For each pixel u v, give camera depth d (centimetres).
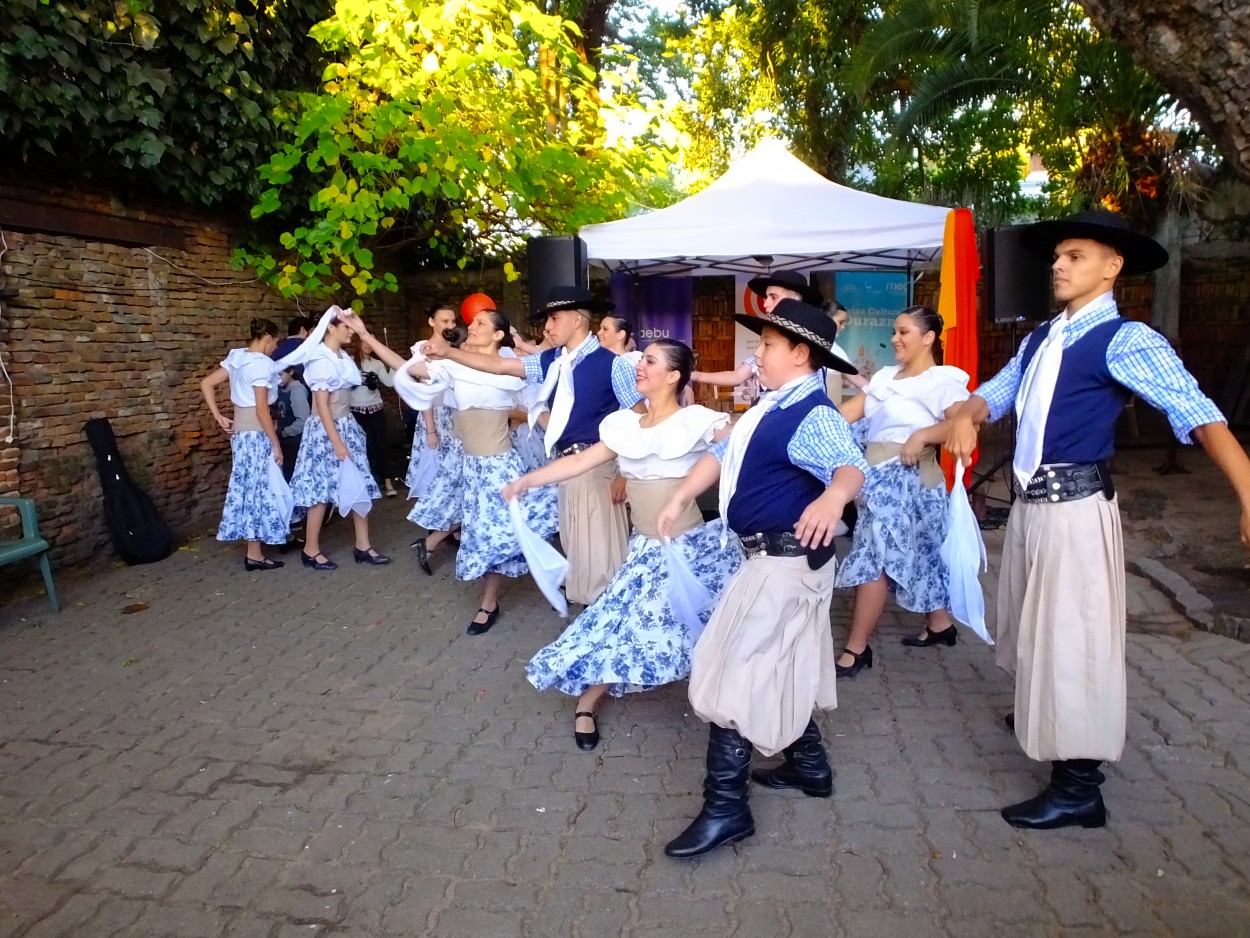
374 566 598
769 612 252
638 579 310
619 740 342
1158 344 239
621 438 305
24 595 546
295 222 786
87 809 304
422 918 244
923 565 386
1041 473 259
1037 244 271
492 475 444
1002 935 229
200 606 523
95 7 550
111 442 614
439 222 875
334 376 558
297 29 727
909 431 372
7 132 514
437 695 389
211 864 271
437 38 716
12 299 558
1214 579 487
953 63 917
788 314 247
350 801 305
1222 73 184
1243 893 241
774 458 249
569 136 848
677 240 643
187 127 637
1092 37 812
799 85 1233
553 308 395
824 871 258
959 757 320
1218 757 309
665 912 243
